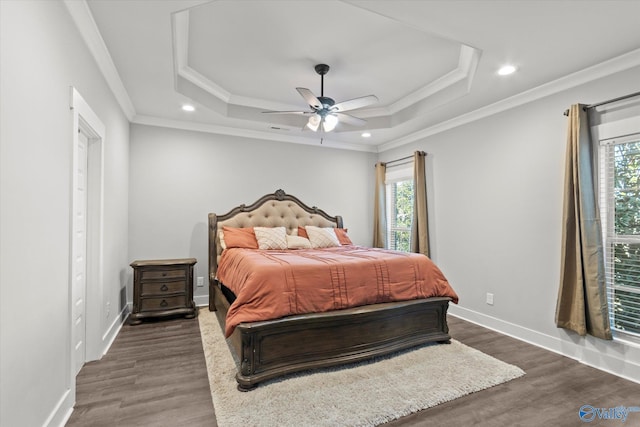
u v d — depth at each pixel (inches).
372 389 82.6
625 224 97.2
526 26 81.5
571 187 103.9
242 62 120.3
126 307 146.9
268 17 92.6
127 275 150.6
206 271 168.7
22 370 52.3
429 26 81.8
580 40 87.4
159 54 98.0
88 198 100.1
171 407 75.1
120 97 125.3
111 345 112.8
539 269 117.0
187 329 130.1
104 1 73.4
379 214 203.5
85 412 72.6
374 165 215.3
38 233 57.7
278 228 164.7
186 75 127.5
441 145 163.0
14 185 49.9
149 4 74.6
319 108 120.9
